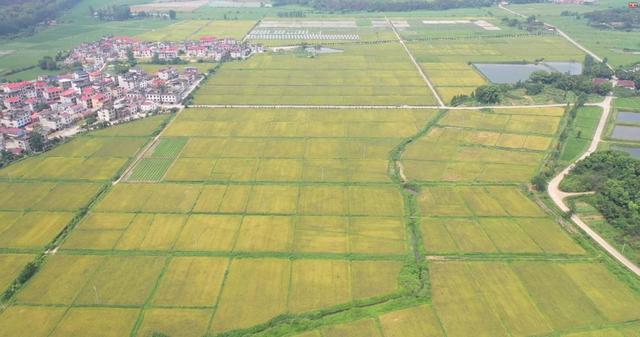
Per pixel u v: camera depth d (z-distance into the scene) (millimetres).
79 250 192375
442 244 193375
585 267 179875
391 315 158750
